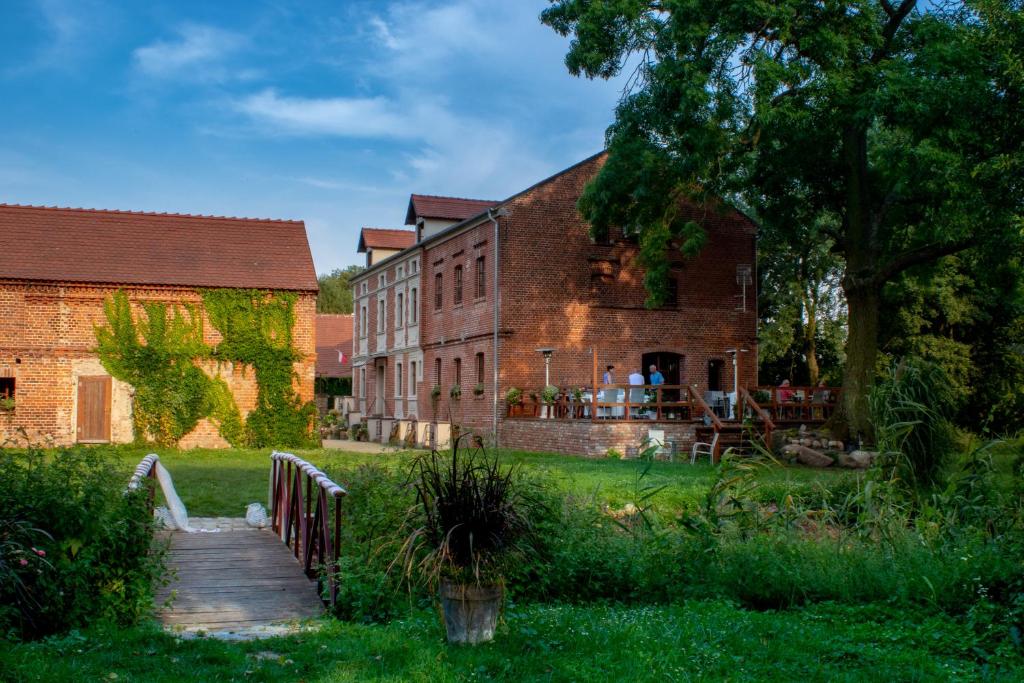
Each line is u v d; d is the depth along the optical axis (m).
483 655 6.11
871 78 22.28
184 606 8.29
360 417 42.78
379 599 7.64
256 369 29.73
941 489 11.18
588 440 23.88
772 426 24.05
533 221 29.69
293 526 11.38
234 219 32.44
